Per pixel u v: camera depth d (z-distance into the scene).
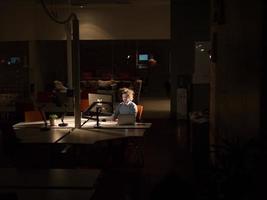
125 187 5.51
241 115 3.59
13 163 5.43
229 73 4.32
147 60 16.48
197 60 11.06
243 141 3.45
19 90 13.38
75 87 6.21
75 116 6.27
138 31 12.53
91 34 12.66
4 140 5.50
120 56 16.38
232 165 2.92
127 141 6.62
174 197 1.98
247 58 3.36
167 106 13.84
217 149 3.86
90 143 5.14
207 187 2.88
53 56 14.39
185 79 11.29
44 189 3.23
